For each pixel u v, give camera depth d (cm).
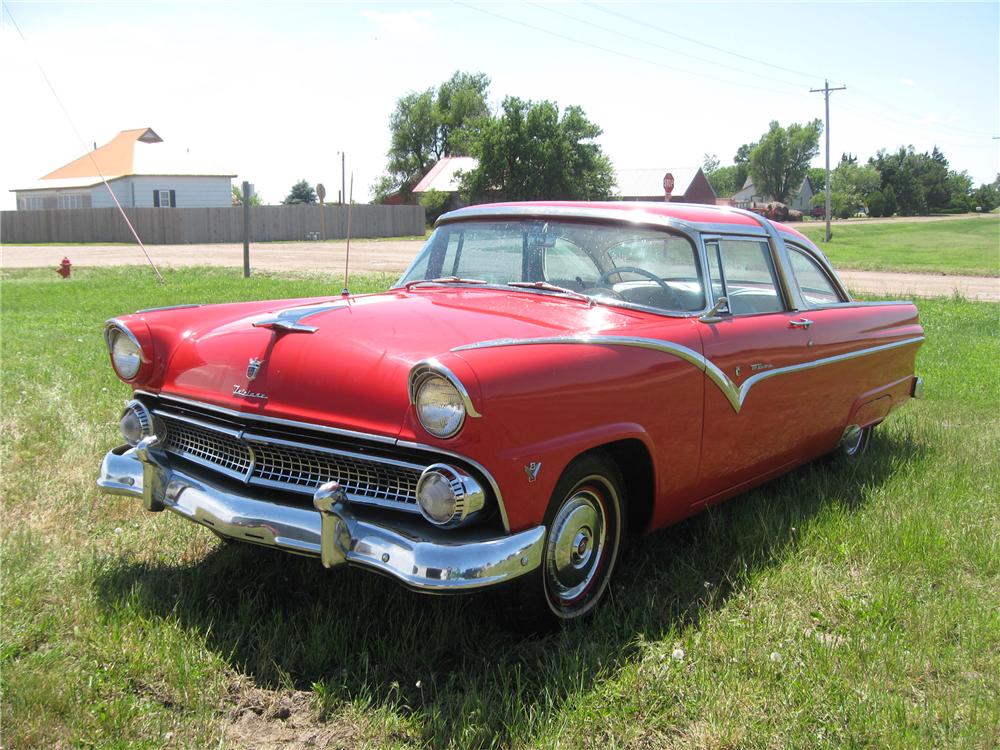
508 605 300
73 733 254
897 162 11456
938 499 464
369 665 291
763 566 378
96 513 428
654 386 334
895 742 255
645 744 258
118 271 2214
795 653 305
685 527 426
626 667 290
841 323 477
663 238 382
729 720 265
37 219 4438
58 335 977
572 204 411
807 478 502
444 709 269
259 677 287
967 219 8712
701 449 370
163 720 262
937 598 353
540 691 276
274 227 4509
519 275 398
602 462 320
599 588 334
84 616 321
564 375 294
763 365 403
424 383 266
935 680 296
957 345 1077
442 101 8300
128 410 355
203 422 330
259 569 363
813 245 492
